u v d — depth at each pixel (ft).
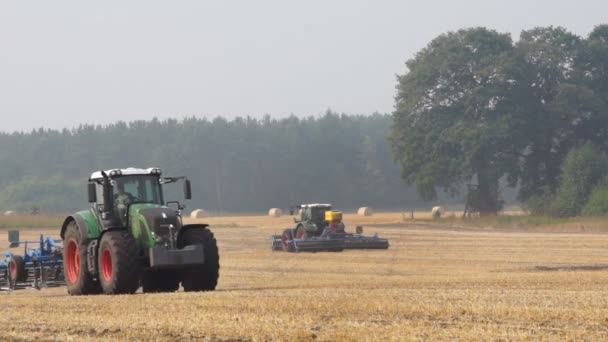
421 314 179.63
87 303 220.43
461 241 602.03
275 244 533.96
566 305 190.29
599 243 550.36
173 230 264.11
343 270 369.09
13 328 177.27
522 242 577.02
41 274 300.61
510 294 221.05
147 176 282.36
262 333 156.04
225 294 233.96
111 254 260.01
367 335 150.41
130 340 155.33
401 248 531.91
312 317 176.65
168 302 213.87
